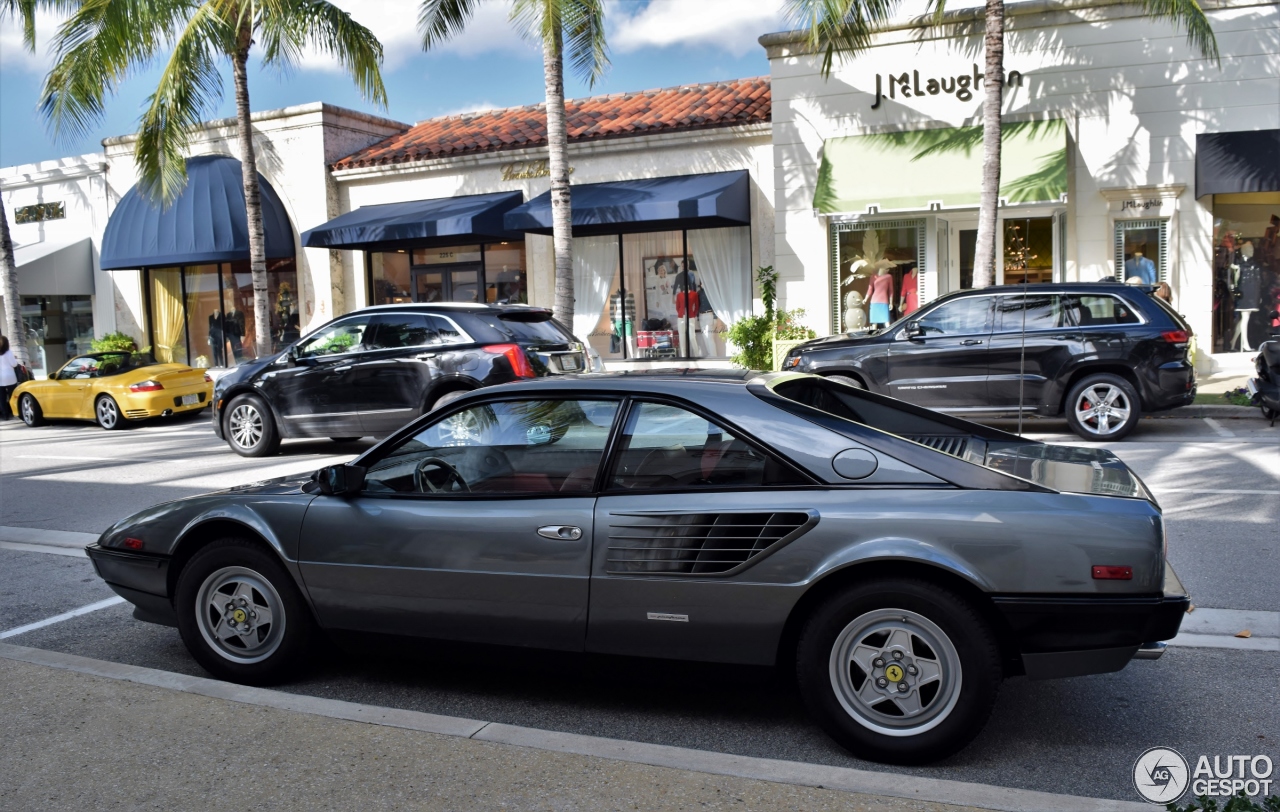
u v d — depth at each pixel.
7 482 11.27
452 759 3.45
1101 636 3.47
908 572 3.61
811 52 17.00
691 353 18.75
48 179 25.03
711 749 3.90
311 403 12.09
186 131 18.66
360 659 5.02
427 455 4.40
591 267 19.31
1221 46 15.32
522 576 4.05
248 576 4.60
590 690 4.56
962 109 16.41
